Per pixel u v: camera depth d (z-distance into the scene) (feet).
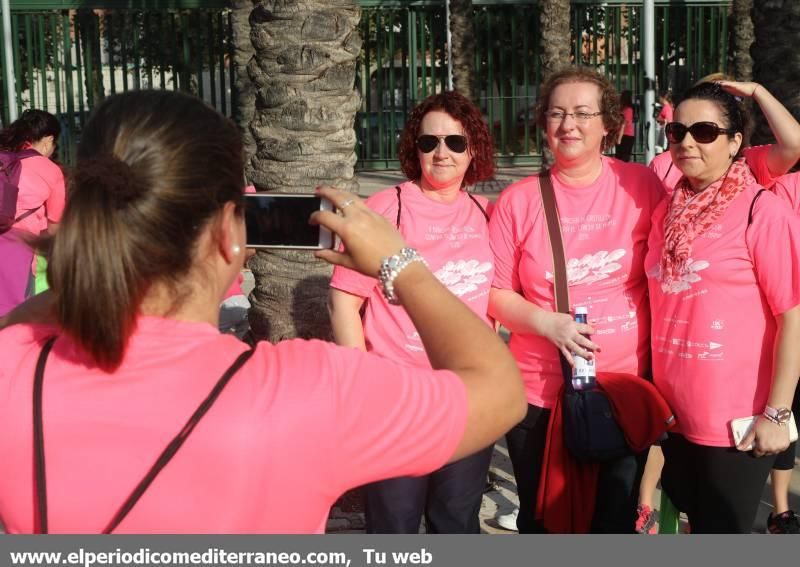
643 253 12.02
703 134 11.02
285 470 4.62
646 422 11.27
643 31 26.66
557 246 11.94
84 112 64.08
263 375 4.79
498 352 5.07
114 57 68.80
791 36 20.21
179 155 4.62
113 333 4.53
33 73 65.98
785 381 10.84
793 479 17.87
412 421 4.81
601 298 11.89
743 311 10.96
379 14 67.82
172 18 63.82
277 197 5.59
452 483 11.48
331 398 4.75
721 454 11.07
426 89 67.77
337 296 11.76
